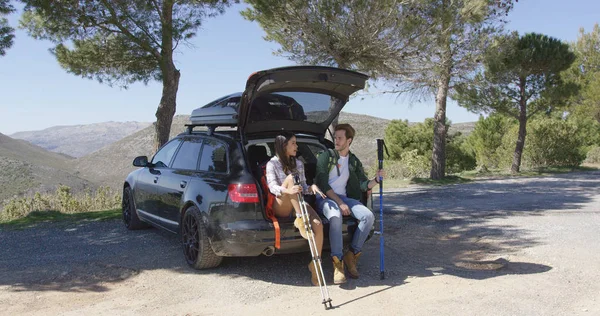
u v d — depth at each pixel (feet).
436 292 14.82
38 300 14.89
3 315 13.65
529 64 60.95
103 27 32.89
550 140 73.82
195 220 17.71
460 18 41.63
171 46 34.01
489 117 84.84
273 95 18.08
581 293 14.32
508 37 48.88
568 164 74.28
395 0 36.81
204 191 17.33
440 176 55.06
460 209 31.86
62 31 33.53
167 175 20.68
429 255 19.66
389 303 14.02
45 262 19.35
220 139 18.37
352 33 37.91
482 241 21.85
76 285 16.37
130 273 17.58
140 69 38.52
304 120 19.79
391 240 22.56
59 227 27.22
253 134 18.79
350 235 17.21
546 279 15.72
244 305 14.23
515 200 36.52
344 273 17.08
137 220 25.09
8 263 19.38
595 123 98.68
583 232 22.88
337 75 17.17
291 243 16.25
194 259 17.84
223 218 16.33
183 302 14.58
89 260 19.45
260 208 16.16
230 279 16.63
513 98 66.28
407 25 37.93
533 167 74.95
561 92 63.21
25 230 26.55
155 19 33.35
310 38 40.09
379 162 17.17
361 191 18.07
